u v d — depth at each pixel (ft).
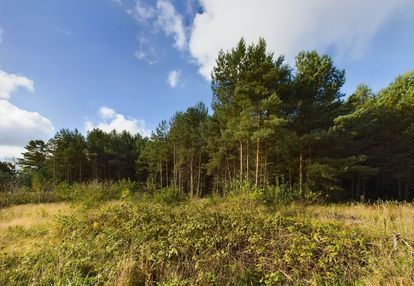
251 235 14.49
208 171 84.33
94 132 129.49
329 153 51.85
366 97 77.56
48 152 126.41
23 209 42.78
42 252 14.40
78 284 10.87
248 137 48.32
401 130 63.46
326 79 49.55
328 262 11.46
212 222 17.12
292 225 15.61
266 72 46.19
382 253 11.64
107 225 19.76
